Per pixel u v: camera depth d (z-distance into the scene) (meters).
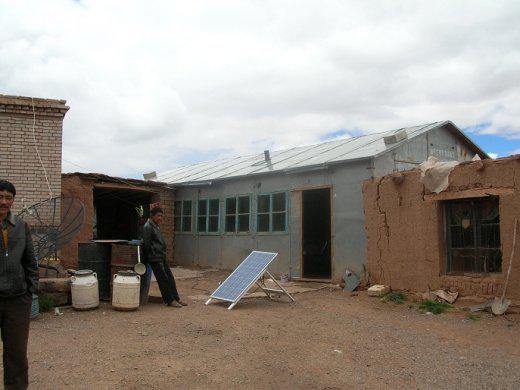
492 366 5.52
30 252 4.13
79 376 4.80
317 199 16.81
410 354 6.00
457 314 8.38
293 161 15.16
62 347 5.78
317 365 5.48
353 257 12.21
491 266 8.95
